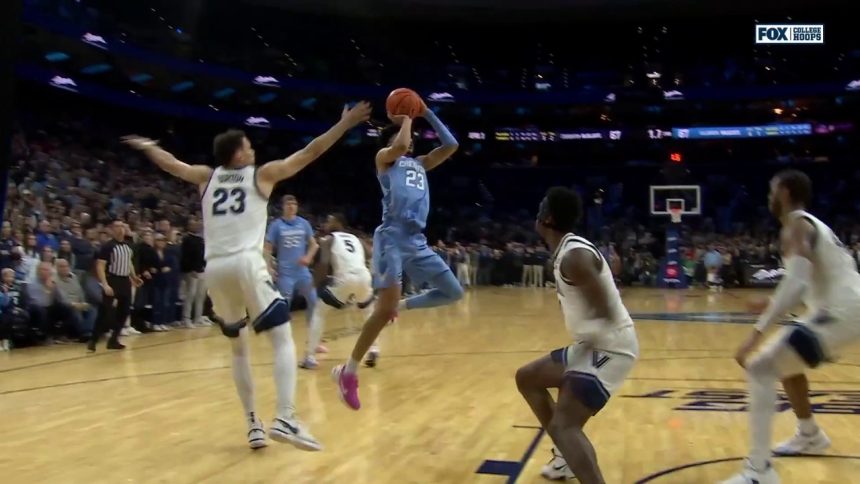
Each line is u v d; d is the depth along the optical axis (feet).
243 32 103.30
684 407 18.19
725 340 32.35
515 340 33.37
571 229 11.05
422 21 103.09
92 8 80.79
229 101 97.60
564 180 116.37
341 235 24.50
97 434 15.88
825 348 11.85
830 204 102.47
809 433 13.88
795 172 12.55
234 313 14.28
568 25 107.76
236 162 14.38
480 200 115.14
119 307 31.50
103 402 19.61
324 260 26.50
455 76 112.16
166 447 14.73
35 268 33.53
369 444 14.82
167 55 83.82
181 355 29.43
